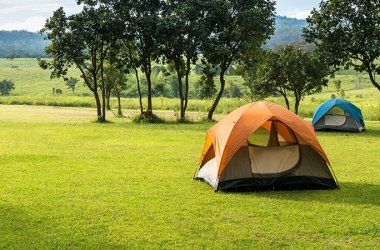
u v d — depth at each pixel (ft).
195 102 213.05
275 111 44.04
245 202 38.73
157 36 121.90
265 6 128.06
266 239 29.53
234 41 127.03
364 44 99.45
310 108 170.50
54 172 51.83
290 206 37.42
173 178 48.73
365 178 48.88
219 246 28.12
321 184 43.78
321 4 103.81
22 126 111.24
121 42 130.52
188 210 36.11
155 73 431.84
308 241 29.14
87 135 90.48
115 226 31.99
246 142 44.04
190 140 82.74
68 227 31.65
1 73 601.21
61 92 458.50
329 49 101.35
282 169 43.80
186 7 119.75
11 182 46.37
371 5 98.53
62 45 123.65
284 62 129.70
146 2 125.18
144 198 39.93
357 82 434.30
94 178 48.49
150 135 91.04
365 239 29.53
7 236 29.58
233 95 361.30
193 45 125.80
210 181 45.01
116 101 245.24
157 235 30.14
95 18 122.21
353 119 101.09
